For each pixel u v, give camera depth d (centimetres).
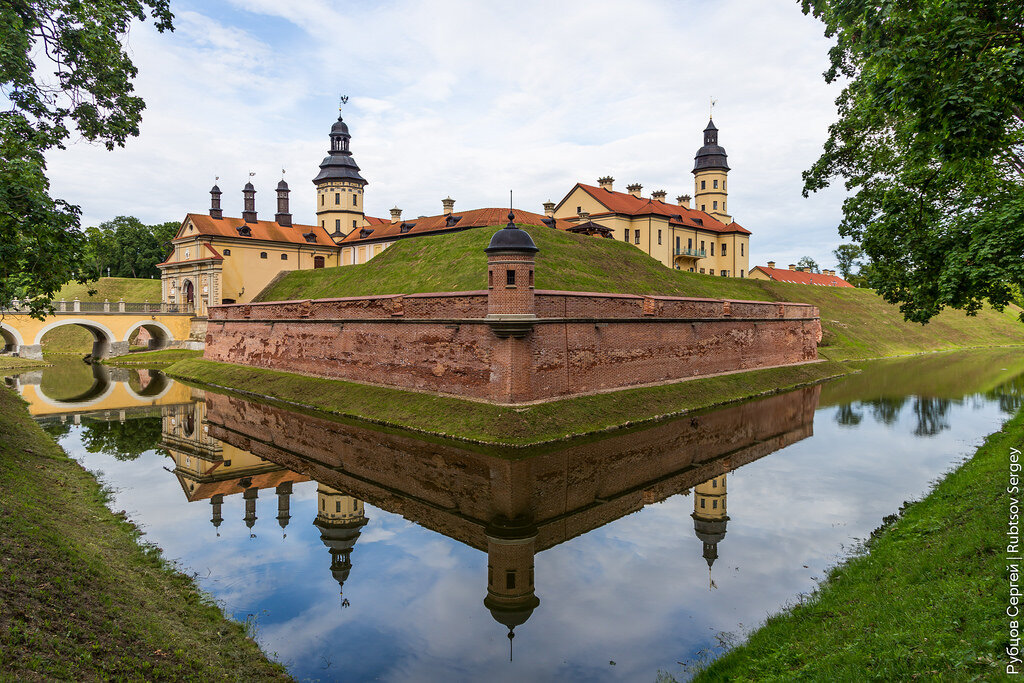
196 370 5081
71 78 1778
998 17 1269
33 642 802
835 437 2728
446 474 2136
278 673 1020
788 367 4725
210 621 1170
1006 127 1516
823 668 843
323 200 8194
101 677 800
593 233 5766
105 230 9650
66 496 1728
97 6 1741
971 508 1316
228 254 6988
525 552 1537
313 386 3756
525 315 2625
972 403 3512
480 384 2808
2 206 1512
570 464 2225
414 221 7044
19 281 1828
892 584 1077
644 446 2500
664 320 3544
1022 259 1435
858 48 1475
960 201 2008
